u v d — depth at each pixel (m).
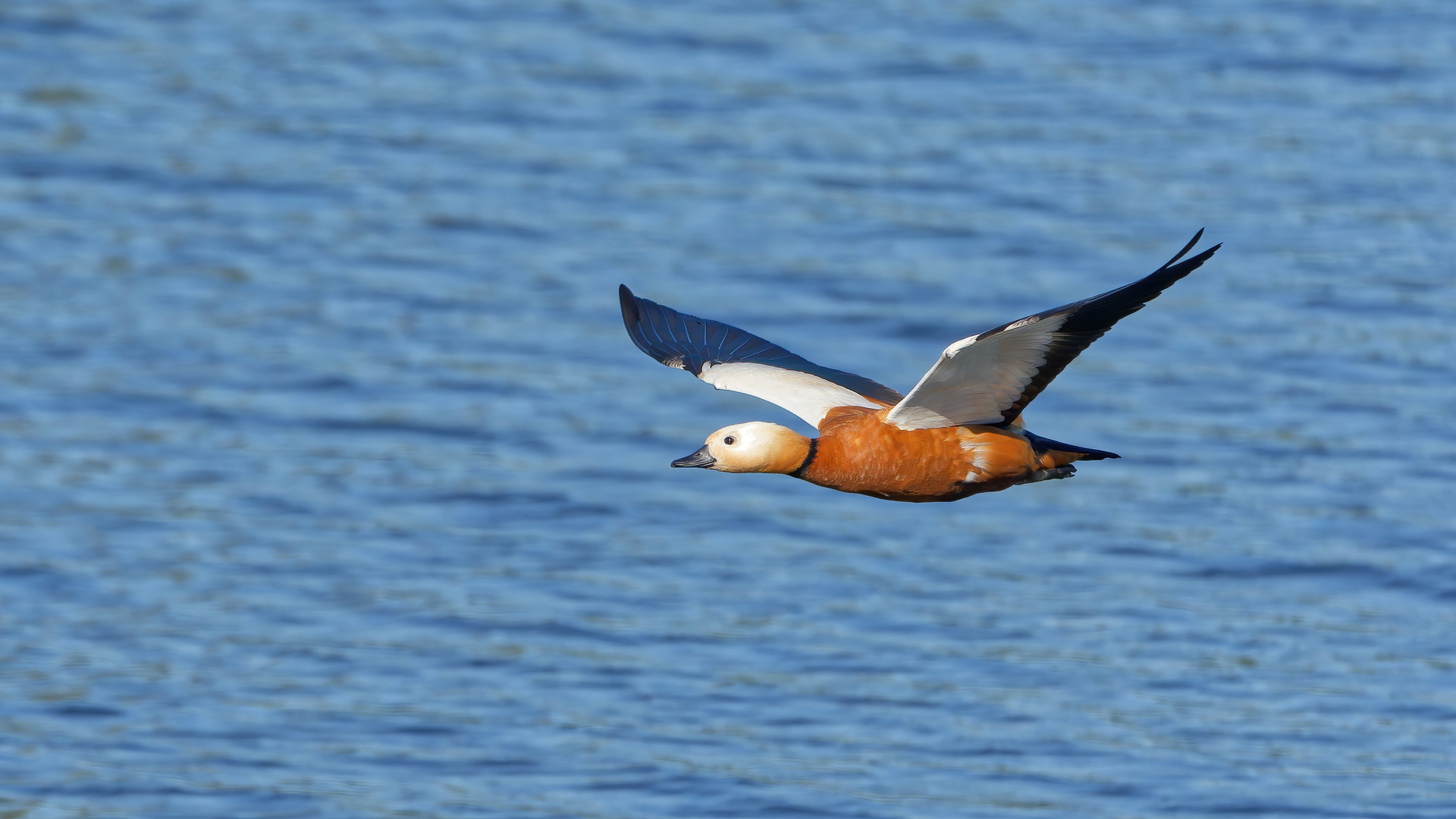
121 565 17.05
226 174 25.38
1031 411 19.98
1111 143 25.92
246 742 14.46
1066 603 16.61
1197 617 16.41
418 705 14.94
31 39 29.25
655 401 20.52
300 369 20.92
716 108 27.05
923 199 24.52
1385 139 26.00
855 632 16.12
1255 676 15.40
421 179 25.23
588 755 14.22
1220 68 28.20
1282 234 23.55
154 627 16.02
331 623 16.20
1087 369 20.89
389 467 19.00
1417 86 27.58
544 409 20.20
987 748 14.31
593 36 29.44
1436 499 18.05
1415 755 14.33
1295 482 18.47
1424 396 20.00
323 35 29.66
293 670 15.48
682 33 29.44
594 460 19.23
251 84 27.88
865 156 25.62
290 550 17.42
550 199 24.66
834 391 9.46
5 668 15.32
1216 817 13.44
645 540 17.73
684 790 13.77
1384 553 17.23
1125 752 14.33
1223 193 24.52
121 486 18.47
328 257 23.36
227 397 20.30
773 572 17.12
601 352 21.44
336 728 14.67
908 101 27.20
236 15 30.41
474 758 14.23
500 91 27.62
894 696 15.10
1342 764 14.12
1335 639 15.95
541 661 15.55
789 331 21.33
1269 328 21.53
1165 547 17.56
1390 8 30.47
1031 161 25.44
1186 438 19.41
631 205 24.50
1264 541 17.47
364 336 21.62
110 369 20.81
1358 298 22.08
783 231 23.70
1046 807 13.44
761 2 30.81
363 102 27.30
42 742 14.38
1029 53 28.75
